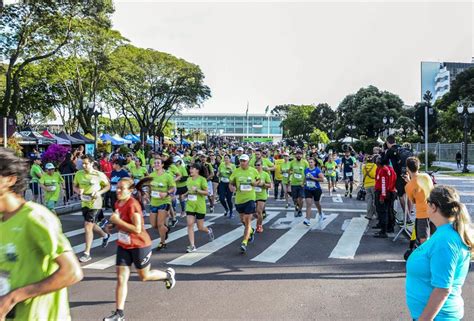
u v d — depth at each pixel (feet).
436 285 9.30
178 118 529.86
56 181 38.24
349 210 48.88
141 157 71.61
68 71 119.96
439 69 434.30
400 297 20.13
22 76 118.11
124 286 17.75
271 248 30.45
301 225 39.65
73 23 90.43
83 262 26.81
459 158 124.67
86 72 126.93
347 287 21.63
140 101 148.46
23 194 8.51
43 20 84.94
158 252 29.40
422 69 439.22
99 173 28.73
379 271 24.56
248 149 78.07
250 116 533.14
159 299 19.83
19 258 8.04
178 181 44.86
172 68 141.49
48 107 139.13
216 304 19.16
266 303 19.30
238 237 34.50
